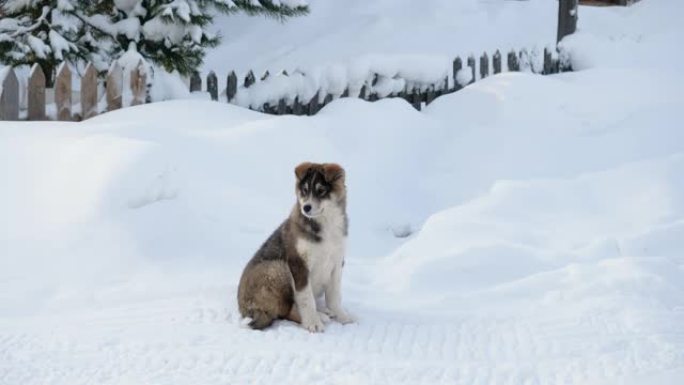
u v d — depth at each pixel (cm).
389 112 1053
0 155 806
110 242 723
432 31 1633
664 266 707
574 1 1380
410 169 998
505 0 1800
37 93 931
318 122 988
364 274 745
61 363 538
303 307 609
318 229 603
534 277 700
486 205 851
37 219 742
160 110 955
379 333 607
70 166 787
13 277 682
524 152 1020
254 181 865
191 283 687
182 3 1062
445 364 542
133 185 759
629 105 1116
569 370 530
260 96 1077
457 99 1148
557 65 1350
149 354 552
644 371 522
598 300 653
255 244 773
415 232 895
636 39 1560
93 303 653
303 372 525
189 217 768
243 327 605
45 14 1083
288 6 1165
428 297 693
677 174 882
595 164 987
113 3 1136
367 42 1590
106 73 1101
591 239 788
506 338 593
